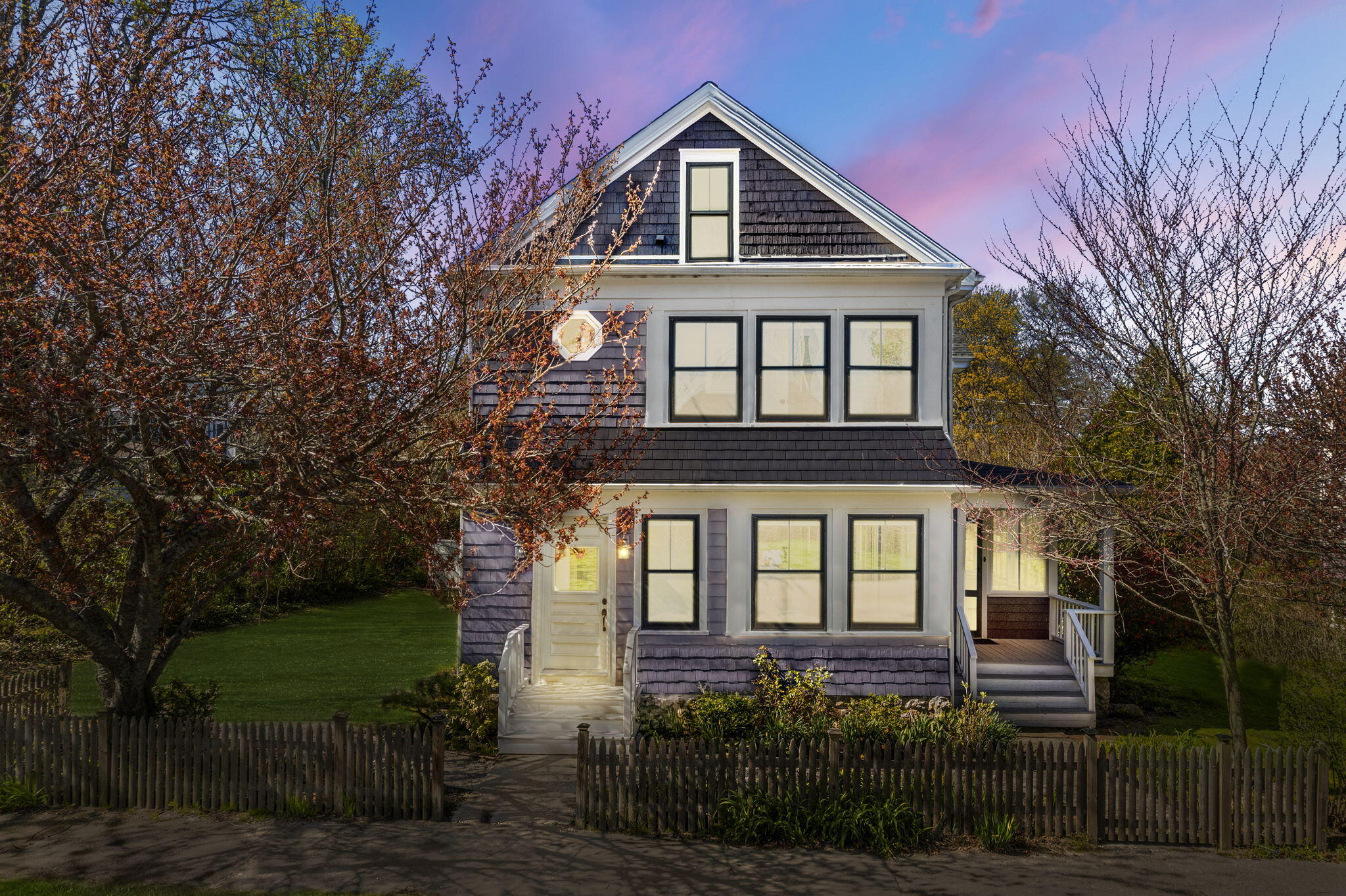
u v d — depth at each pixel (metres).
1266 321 9.07
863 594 13.62
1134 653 16.17
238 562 11.07
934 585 13.49
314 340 7.54
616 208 14.27
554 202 12.55
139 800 9.49
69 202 7.93
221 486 8.66
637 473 13.59
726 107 14.36
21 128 8.23
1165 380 9.89
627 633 13.78
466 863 8.18
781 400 14.00
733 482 13.51
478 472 8.68
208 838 8.65
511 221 9.18
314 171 8.83
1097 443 14.22
